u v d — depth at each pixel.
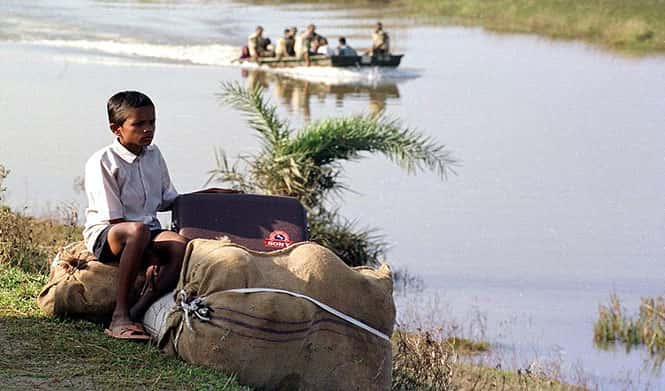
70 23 53.12
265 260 7.81
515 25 56.41
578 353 14.26
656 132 29.91
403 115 32.38
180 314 7.68
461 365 13.07
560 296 16.78
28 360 7.54
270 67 43.41
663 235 20.31
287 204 8.58
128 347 7.90
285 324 7.51
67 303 8.41
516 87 37.94
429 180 24.28
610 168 25.75
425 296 16.69
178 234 8.20
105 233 8.06
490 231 20.52
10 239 11.51
